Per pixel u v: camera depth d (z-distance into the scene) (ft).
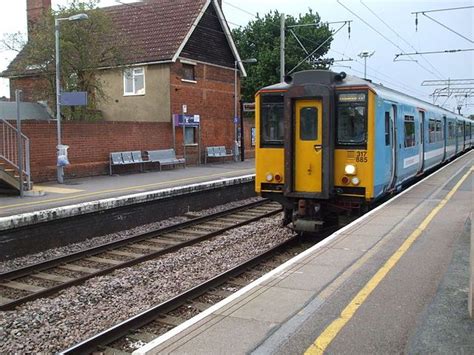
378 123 33.96
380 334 14.64
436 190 43.91
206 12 89.66
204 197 54.44
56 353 19.24
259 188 36.35
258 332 14.92
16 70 77.87
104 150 67.62
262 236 39.63
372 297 17.71
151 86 82.74
